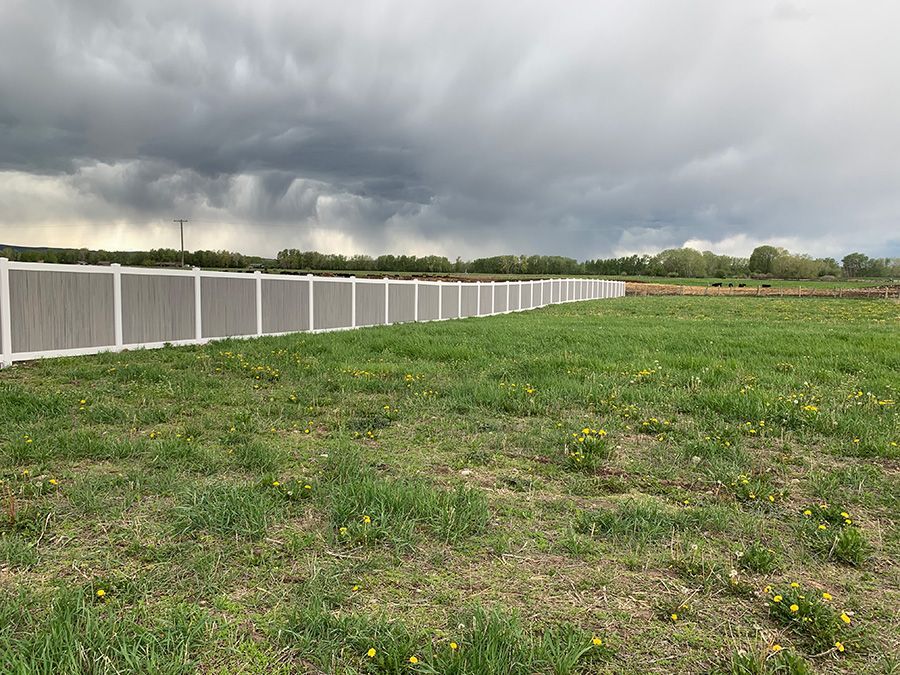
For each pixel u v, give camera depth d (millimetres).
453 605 2564
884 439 5113
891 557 3121
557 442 5109
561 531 3357
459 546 3143
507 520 3514
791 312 25750
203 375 8125
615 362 9375
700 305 33156
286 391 7145
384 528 3227
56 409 5773
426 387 7367
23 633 2227
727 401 6363
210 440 5082
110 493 3742
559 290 39062
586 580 2807
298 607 2490
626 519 3447
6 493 3695
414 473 4312
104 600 2518
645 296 52875
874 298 41875
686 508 3721
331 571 2814
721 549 3191
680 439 5289
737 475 4281
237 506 3406
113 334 10695
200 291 12328
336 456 4547
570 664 2105
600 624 2438
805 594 2654
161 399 6582
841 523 3543
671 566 2965
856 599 2691
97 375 8047
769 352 10844
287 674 2096
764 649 2254
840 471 4426
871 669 2188
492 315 25812
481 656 2117
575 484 4133
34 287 9469
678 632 2398
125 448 4559
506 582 2777
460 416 6078
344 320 16500
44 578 2703
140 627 2275
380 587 2707
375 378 7945
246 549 3029
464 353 10227
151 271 11336
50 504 3512
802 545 3230
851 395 6848
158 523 3322
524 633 2342
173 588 2641
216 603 2521
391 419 5957
